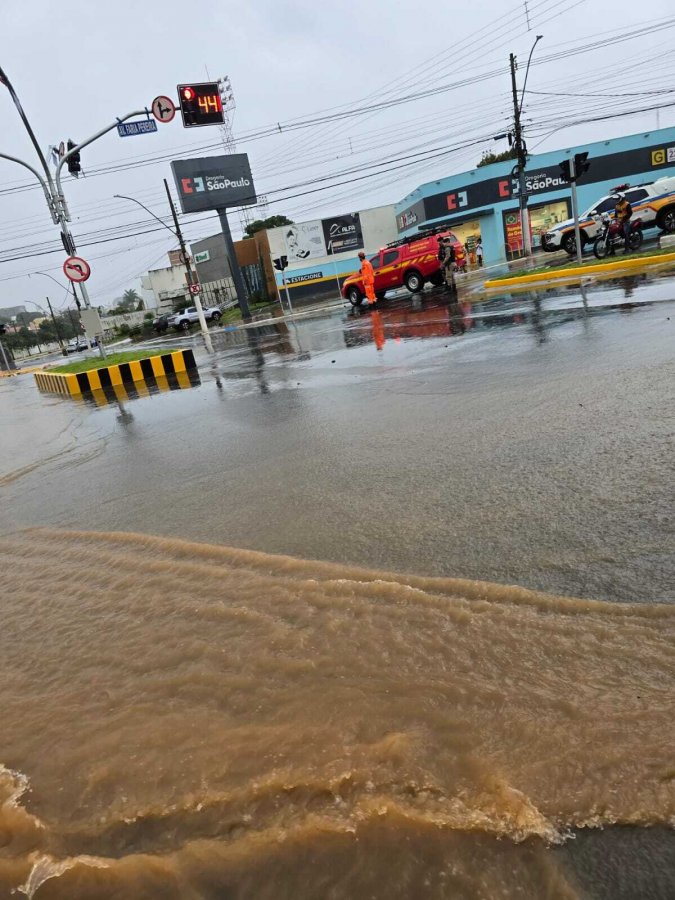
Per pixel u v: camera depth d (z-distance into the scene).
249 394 8.13
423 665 1.99
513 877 1.27
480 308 13.43
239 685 2.02
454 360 7.73
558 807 1.41
